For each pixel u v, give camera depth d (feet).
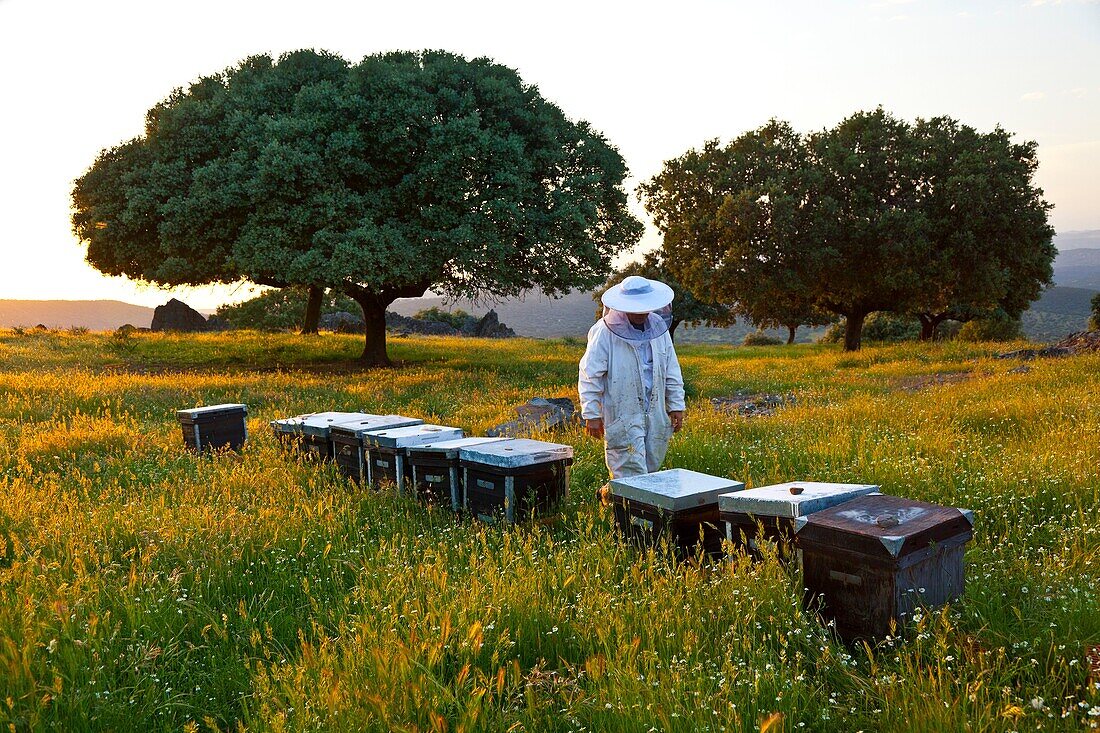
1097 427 26.45
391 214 71.41
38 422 39.68
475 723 9.53
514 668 10.37
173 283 77.66
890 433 29.07
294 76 75.56
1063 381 42.88
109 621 12.91
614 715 9.68
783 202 96.43
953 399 38.19
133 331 114.11
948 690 9.43
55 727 10.05
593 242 80.59
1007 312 150.20
